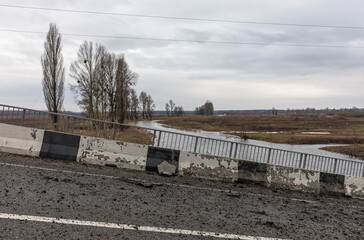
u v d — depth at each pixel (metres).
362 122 101.00
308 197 6.52
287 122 105.06
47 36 24.94
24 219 3.18
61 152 6.93
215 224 3.87
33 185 4.50
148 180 6.04
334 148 37.94
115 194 4.65
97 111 34.19
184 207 4.45
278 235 3.76
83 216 3.52
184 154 7.11
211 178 6.98
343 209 5.71
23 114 8.48
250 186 6.84
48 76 25.00
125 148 7.11
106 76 37.06
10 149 6.73
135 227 3.40
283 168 7.23
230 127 75.50
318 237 3.86
